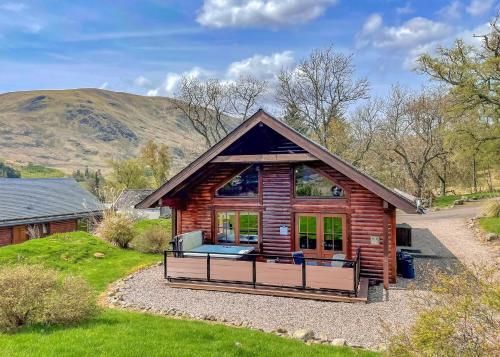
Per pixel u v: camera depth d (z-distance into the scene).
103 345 7.55
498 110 27.23
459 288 5.67
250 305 12.07
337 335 9.70
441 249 20.95
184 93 53.06
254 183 16.53
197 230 17.12
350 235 15.00
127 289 13.87
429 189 45.81
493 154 28.30
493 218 27.20
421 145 46.56
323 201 15.41
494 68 25.30
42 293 9.05
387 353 5.96
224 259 14.05
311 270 12.85
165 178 65.81
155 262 18.42
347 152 47.72
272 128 14.54
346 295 12.44
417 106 45.19
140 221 31.17
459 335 5.27
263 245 16.23
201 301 12.51
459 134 28.89
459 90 26.41
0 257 16.47
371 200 14.77
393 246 14.76
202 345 7.96
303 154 14.45
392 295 13.06
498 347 4.95
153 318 10.06
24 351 7.06
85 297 9.48
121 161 65.69
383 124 47.31
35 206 30.28
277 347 8.23
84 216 32.59
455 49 26.61
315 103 47.47
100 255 19.03
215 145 15.09
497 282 5.54
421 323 5.43
